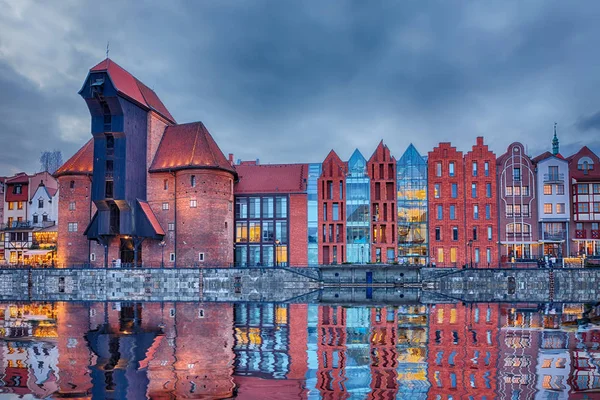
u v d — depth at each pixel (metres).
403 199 92.75
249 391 23.09
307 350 31.22
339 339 34.66
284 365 27.55
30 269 81.56
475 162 92.12
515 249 90.19
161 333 37.84
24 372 26.55
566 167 90.25
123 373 26.22
